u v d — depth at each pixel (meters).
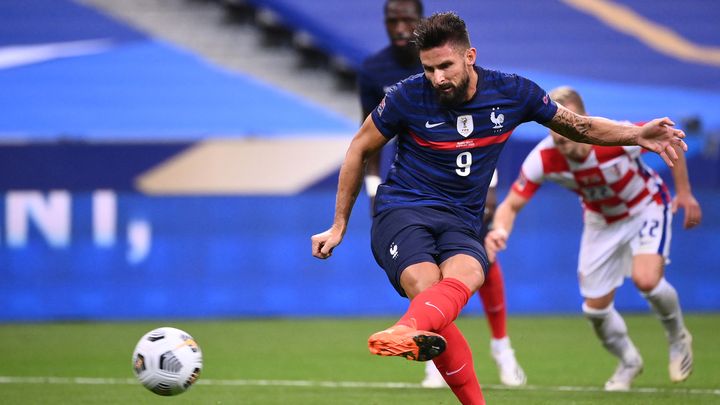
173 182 40.69
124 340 33.53
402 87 15.35
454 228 15.41
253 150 40.72
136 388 23.22
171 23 57.94
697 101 53.00
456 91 14.74
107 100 52.75
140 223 39.75
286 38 57.12
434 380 23.17
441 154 15.36
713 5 58.72
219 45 57.00
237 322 38.59
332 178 40.66
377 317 39.69
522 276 39.91
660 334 33.69
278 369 26.67
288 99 53.28
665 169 39.16
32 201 39.50
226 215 39.75
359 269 39.81
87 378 25.17
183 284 39.81
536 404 19.86
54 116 51.47
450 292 14.16
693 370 25.69
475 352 29.94
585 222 23.30
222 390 22.75
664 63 55.53
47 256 39.59
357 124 52.31
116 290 39.75
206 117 51.81
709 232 39.69
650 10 58.19
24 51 55.97
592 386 23.14
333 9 56.53
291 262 39.81
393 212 15.60
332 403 20.53
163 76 54.38
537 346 31.02
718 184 41.31
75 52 55.94
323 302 39.88
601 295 22.69
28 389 23.14
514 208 22.89
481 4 57.91
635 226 22.58
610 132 15.38
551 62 55.28
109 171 40.41
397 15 23.91
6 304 39.62
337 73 56.06
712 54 56.25
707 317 38.12
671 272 39.75
